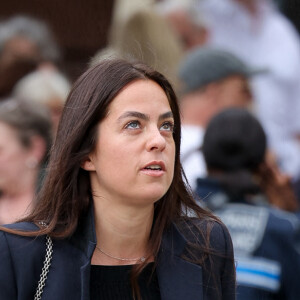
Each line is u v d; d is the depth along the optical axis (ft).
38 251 26.68
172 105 27.78
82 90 26.84
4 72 60.80
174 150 27.12
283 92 66.59
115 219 27.12
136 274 27.27
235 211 40.14
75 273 26.55
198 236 28.76
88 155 26.84
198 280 27.81
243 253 39.24
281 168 63.82
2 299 26.23
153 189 25.94
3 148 44.80
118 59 27.25
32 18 62.44
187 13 66.39
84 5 62.49
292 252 39.22
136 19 62.08
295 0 67.77
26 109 45.60
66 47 62.44
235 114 41.78
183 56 63.10
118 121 26.05
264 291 38.70
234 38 67.31
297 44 68.33
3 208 44.96
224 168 41.37
